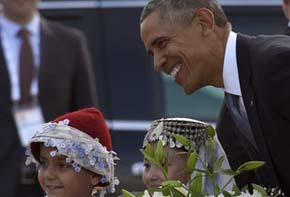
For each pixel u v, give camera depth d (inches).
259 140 265.9
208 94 466.0
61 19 488.1
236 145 285.9
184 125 291.3
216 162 256.1
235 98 271.3
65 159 288.4
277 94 261.0
